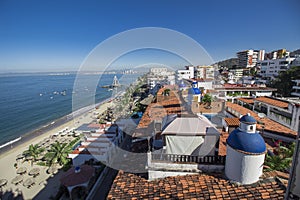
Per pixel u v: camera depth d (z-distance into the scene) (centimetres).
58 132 3506
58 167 2156
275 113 1862
